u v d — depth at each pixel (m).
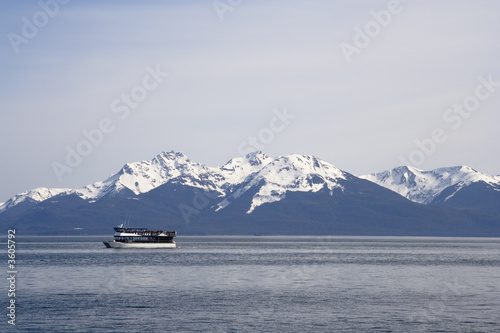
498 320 106.00
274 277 171.88
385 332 97.19
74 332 97.12
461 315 110.06
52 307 116.56
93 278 166.38
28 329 99.06
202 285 151.62
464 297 131.12
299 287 148.25
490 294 136.25
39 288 144.38
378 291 141.00
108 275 174.88
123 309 114.69
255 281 161.25
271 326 101.00
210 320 105.25
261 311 113.31
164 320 105.25
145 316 108.50
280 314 110.50
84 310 113.56
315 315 109.75
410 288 147.00
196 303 121.69
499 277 174.50
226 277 171.12
